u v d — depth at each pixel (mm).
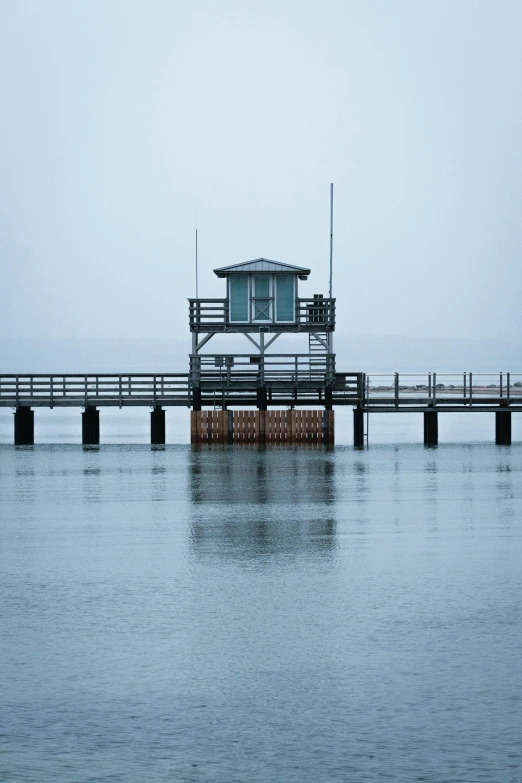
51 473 41375
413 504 30922
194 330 52688
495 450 55062
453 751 10938
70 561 21312
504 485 36625
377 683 12984
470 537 24453
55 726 11641
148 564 20906
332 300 52562
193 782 10234
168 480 38000
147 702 12359
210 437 53406
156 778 10328
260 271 52062
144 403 54844
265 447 52344
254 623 15914
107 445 58625
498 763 10633
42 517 28234
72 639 15039
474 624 15820
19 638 15109
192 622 16016
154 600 17547
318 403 53594
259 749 11016
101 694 12641
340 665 13727
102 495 33406
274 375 53094
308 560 21297
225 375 53031
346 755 10852
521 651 14352
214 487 35531
